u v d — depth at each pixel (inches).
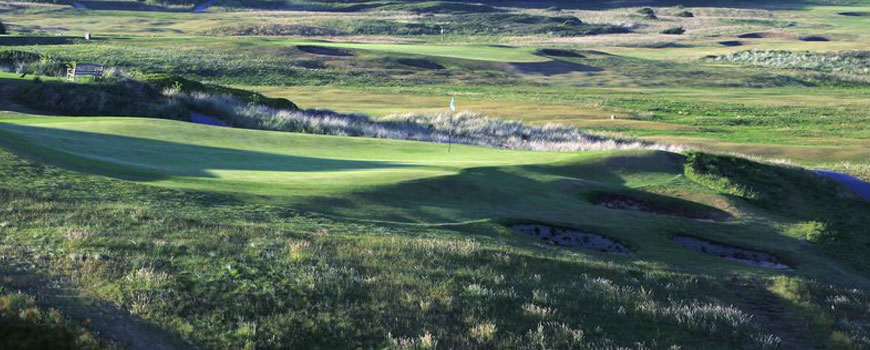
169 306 422.0
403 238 645.9
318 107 2674.7
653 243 813.2
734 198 1090.1
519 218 816.3
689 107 3093.0
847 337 532.4
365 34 6481.3
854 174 1569.9
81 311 394.6
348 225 679.7
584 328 477.1
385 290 494.0
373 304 467.2
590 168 1184.8
